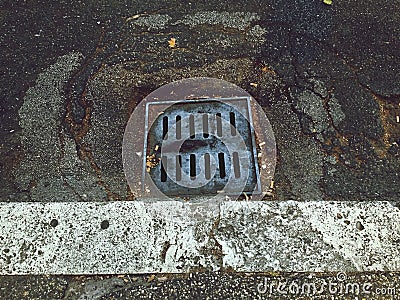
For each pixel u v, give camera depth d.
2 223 1.74
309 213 1.74
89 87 2.08
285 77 2.09
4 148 1.92
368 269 1.63
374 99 2.01
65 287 1.62
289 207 1.75
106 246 1.69
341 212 1.74
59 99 2.05
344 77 2.08
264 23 2.28
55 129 1.96
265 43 2.20
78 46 2.22
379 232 1.70
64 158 1.89
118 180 1.83
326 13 2.30
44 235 1.72
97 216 1.75
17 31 2.29
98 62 2.16
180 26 2.28
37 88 2.08
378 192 1.78
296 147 1.89
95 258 1.67
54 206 1.77
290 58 2.15
